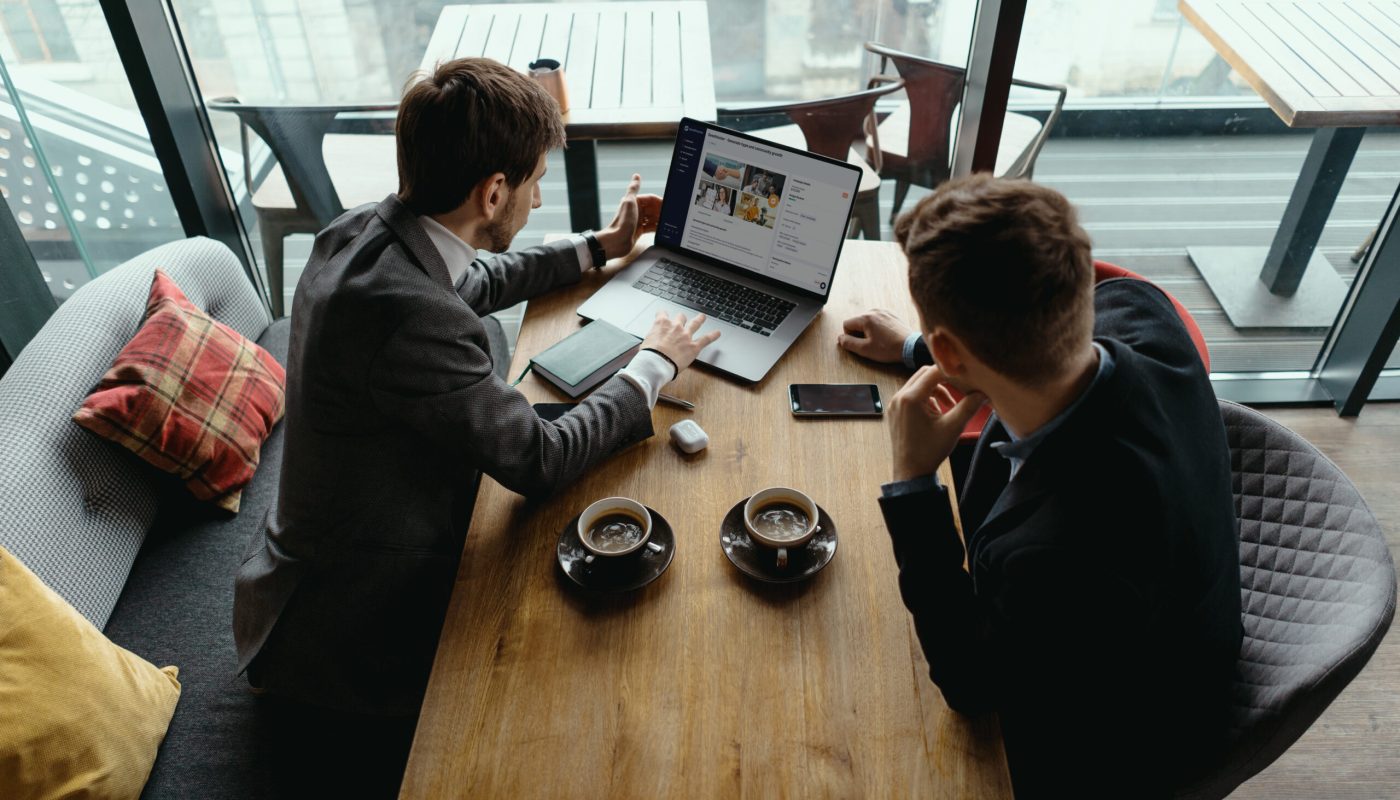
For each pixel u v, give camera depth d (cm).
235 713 154
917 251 98
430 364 128
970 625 110
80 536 160
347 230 137
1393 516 230
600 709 114
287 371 140
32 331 249
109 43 228
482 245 145
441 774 108
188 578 174
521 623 124
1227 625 113
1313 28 223
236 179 257
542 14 268
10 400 161
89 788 131
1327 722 188
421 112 128
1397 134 226
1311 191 241
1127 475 97
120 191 253
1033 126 238
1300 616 120
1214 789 117
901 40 238
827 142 242
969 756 109
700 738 111
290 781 145
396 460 137
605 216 287
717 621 123
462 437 130
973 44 224
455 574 147
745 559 129
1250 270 256
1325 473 129
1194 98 233
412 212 133
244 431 188
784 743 110
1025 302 92
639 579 127
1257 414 138
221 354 188
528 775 108
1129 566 97
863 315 165
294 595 142
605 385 149
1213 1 222
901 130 249
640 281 180
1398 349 272
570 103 231
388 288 126
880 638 121
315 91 249
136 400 171
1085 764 122
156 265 196
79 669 135
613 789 106
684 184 181
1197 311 265
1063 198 95
